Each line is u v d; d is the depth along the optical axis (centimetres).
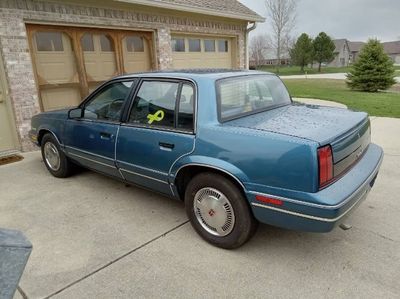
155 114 315
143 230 321
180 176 301
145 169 325
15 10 554
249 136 248
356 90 1639
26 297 233
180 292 234
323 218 222
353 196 235
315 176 222
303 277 246
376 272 248
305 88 1759
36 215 357
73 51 660
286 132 245
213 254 279
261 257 272
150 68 813
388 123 750
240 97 310
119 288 240
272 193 239
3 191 427
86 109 395
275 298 226
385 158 507
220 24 967
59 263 271
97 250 289
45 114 467
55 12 603
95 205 379
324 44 4216
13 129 598
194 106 285
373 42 1634
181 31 850
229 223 274
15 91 577
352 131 266
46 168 516
